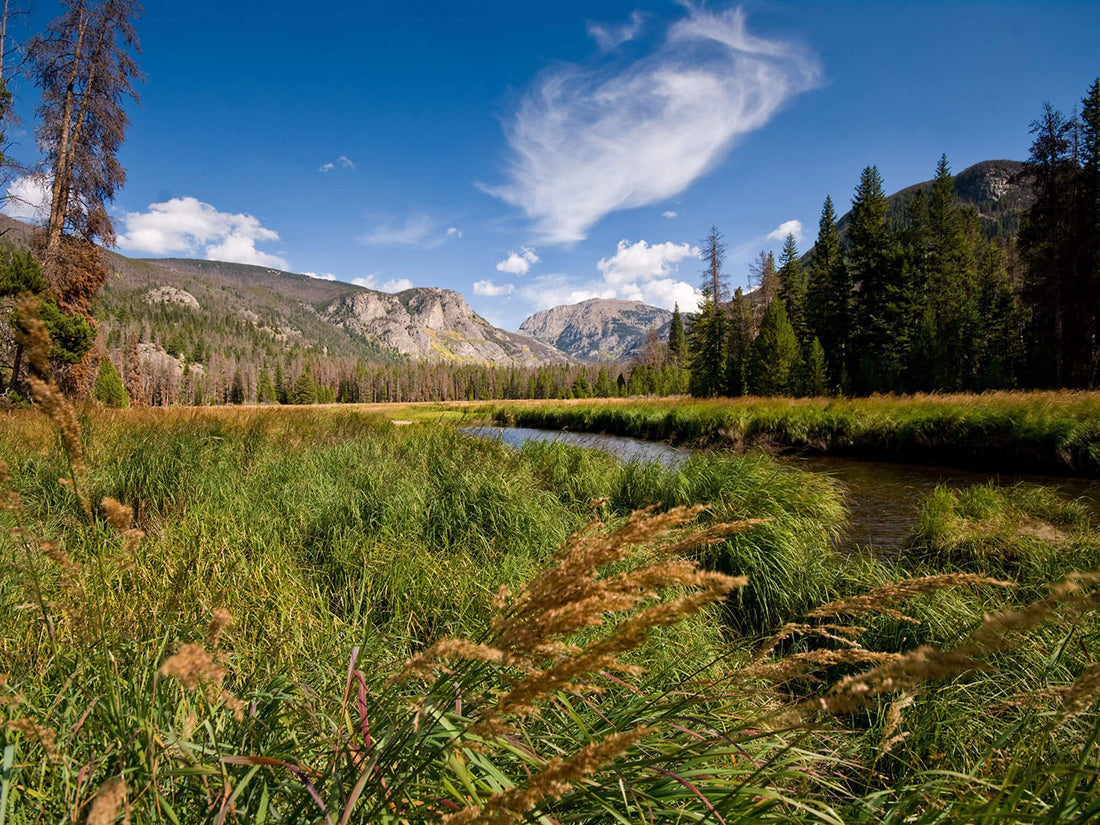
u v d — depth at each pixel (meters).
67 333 15.05
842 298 39.34
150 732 1.19
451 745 1.19
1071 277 25.70
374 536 5.08
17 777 1.30
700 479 7.55
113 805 0.68
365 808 1.21
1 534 3.10
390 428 12.31
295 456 8.11
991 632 0.68
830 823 1.27
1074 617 0.84
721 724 1.76
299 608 3.38
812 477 8.53
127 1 15.85
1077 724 2.04
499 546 5.32
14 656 2.08
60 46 15.60
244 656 2.48
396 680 0.86
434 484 6.83
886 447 14.90
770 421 17.80
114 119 16.47
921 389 32.12
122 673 1.62
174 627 2.13
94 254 17.61
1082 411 12.40
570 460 9.55
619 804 1.32
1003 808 1.11
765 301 50.66
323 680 2.27
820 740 2.15
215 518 4.80
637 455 9.07
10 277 13.47
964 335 37.00
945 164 46.88
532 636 0.84
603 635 3.17
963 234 45.00
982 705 2.81
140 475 6.24
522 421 27.45
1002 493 8.43
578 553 1.02
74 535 3.79
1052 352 26.78
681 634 3.87
